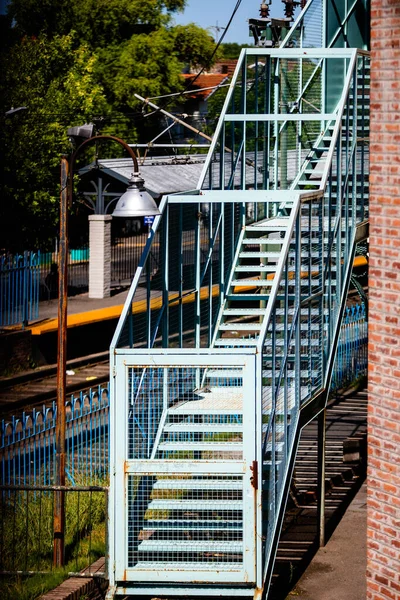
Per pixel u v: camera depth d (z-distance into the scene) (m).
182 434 15.88
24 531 16.92
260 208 21.62
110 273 43.50
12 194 39.62
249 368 13.81
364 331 32.53
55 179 40.75
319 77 23.17
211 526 14.34
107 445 23.23
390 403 13.12
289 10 28.05
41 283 41.78
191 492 15.29
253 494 13.87
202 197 17.08
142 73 68.88
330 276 18.39
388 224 13.09
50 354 33.69
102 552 16.50
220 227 18.73
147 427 15.18
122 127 67.50
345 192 20.03
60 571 15.34
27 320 33.44
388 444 13.16
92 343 35.41
